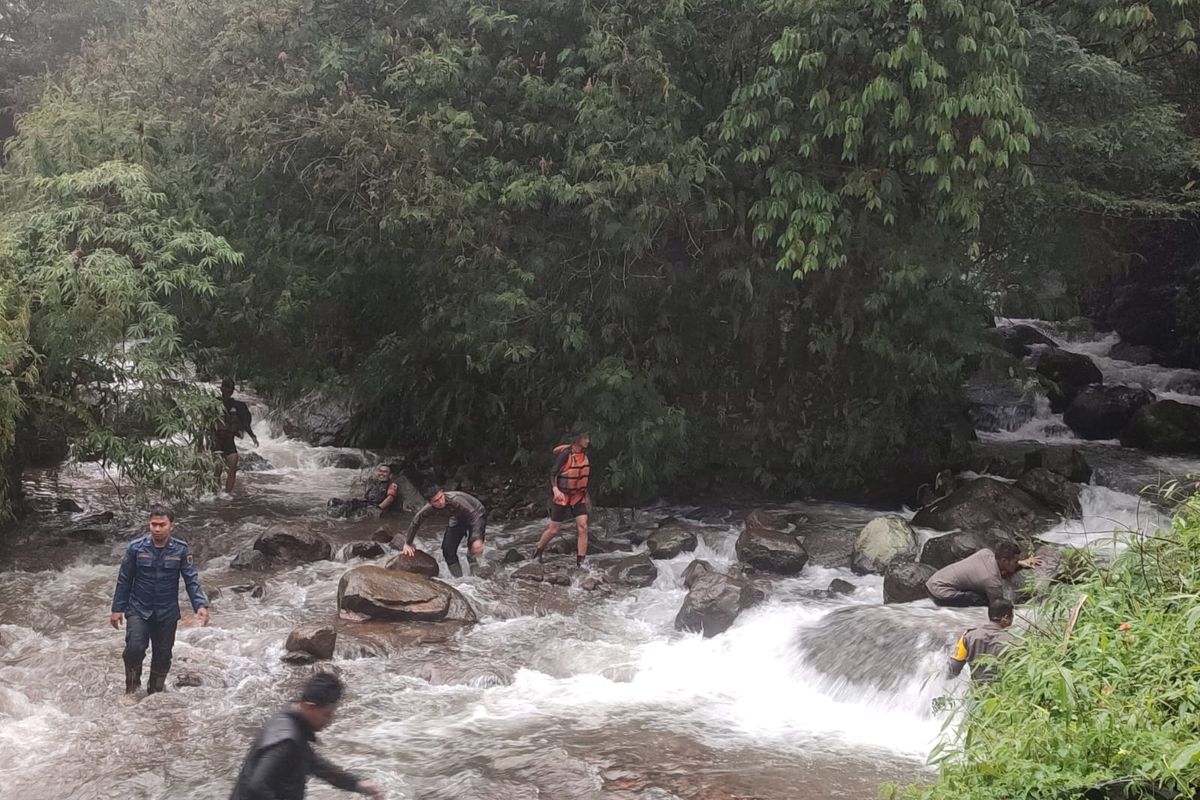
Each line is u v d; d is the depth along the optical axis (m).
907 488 16.08
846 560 13.06
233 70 14.75
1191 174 18.09
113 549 13.36
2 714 8.45
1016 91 11.91
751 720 8.68
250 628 10.57
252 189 14.37
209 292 13.23
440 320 14.89
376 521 15.48
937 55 11.95
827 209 12.73
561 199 13.33
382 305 16.11
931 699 8.52
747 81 13.70
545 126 13.84
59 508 15.10
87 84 16.28
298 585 12.07
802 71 12.31
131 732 8.19
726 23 13.81
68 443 13.62
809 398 15.95
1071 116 15.08
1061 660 6.29
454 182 13.62
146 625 8.77
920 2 11.50
